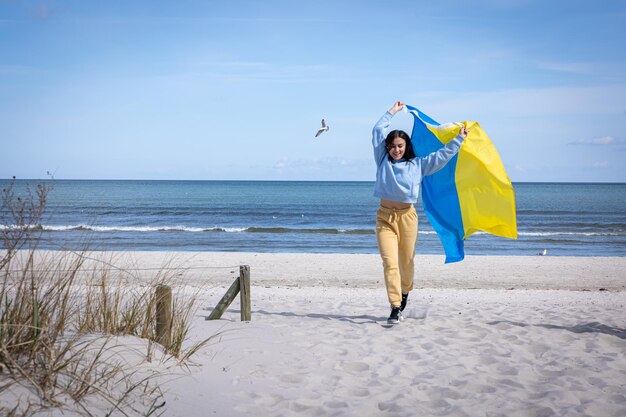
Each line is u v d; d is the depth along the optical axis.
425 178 6.86
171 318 4.50
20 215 3.53
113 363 3.69
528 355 5.28
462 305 8.88
